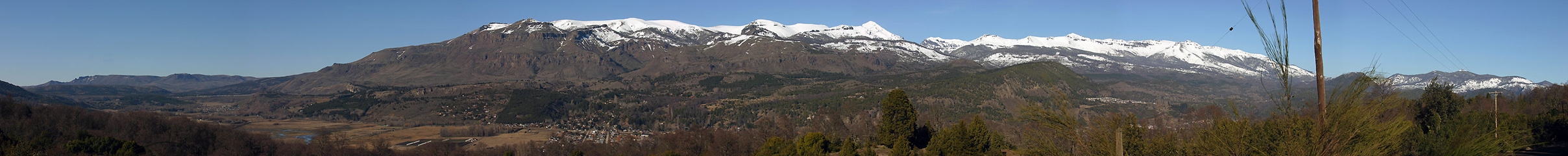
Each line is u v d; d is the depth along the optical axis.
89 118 97.88
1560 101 76.94
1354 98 21.47
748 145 89.12
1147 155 26.95
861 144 81.44
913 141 74.75
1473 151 28.62
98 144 74.50
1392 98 21.62
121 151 73.81
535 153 111.81
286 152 99.31
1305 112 22.80
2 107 88.19
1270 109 24.83
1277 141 22.62
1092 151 26.36
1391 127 22.42
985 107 144.62
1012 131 68.00
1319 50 22.03
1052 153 27.47
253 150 97.44
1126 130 27.23
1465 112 53.25
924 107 145.62
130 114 102.25
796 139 87.75
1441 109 42.91
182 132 95.62
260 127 177.12
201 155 95.50
